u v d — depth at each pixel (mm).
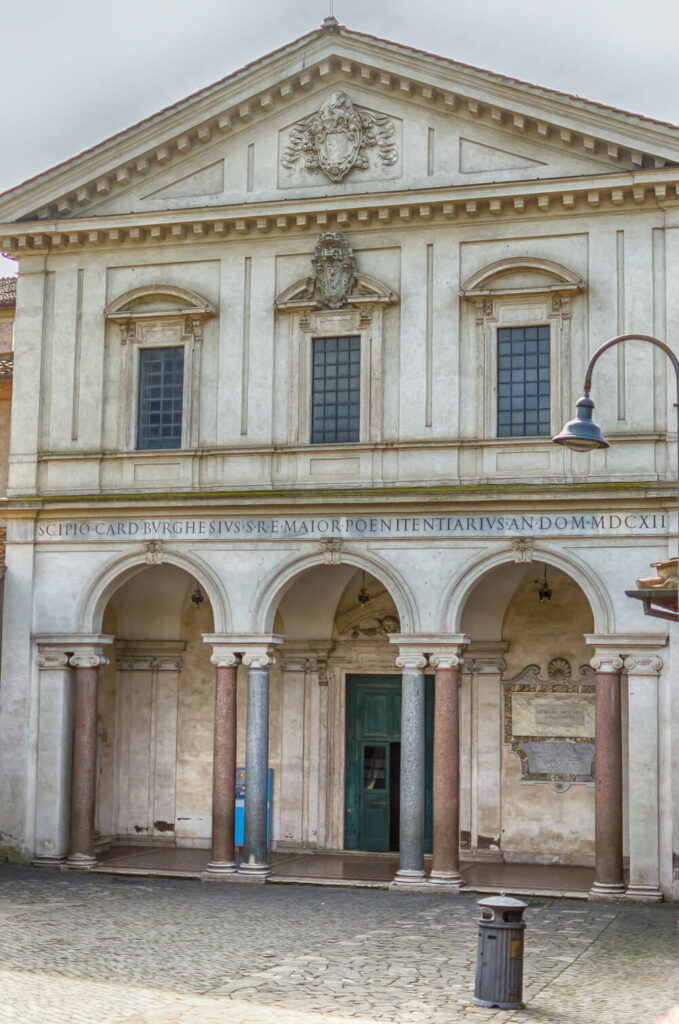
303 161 31625
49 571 31812
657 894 27312
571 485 28734
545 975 19781
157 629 35469
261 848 29750
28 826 31172
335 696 34438
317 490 30016
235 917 24547
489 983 17812
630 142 29172
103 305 32594
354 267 31062
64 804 31203
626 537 28562
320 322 31125
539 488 28891
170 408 32000
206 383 31672
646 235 29453
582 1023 16953
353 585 34469
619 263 29547
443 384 30219
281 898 27156
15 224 32688
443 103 30719
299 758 34375
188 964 20141
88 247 32719
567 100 29422
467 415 30047
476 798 33094
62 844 31062
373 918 24656
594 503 28719
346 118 31266
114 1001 17594
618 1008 17750
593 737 32594
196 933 22766
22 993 17844
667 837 27547
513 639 33406
